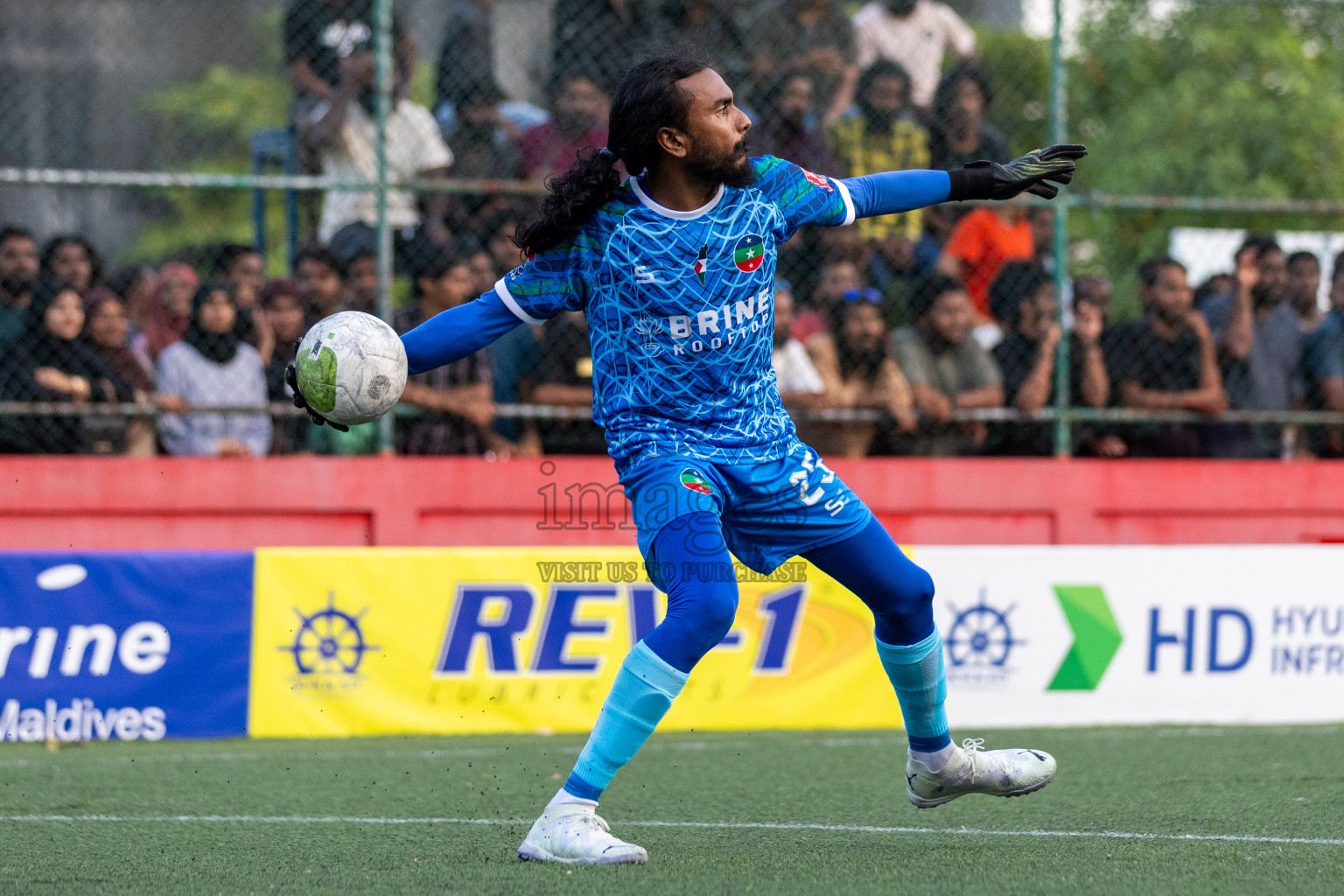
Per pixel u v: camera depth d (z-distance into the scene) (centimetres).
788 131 2317
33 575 1762
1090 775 1488
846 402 2281
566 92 2323
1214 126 3588
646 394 970
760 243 966
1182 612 1933
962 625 1888
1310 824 1180
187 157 5834
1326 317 2441
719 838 1128
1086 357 2359
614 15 2336
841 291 2306
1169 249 2992
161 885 948
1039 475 2380
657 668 972
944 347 2333
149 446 2241
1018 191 1055
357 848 1094
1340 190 3628
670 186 959
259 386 2222
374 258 2267
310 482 2234
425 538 2258
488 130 2389
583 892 897
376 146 2244
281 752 1698
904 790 1405
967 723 1883
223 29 6019
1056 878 938
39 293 2155
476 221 2295
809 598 1870
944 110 2423
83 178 2131
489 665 1838
